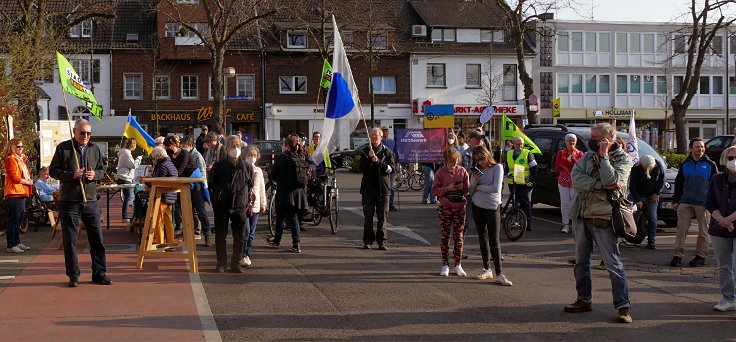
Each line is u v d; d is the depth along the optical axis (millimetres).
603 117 50062
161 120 43562
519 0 30453
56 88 41438
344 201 19625
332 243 12234
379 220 11617
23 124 17703
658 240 13039
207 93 44094
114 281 8727
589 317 7305
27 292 8023
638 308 7754
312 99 45281
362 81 45719
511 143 14180
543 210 17594
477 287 8805
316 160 13547
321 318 7180
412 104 46594
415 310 7562
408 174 24375
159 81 43562
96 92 42781
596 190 7121
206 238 11734
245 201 9500
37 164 16766
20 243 11094
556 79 49344
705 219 10422
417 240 12766
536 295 8359
